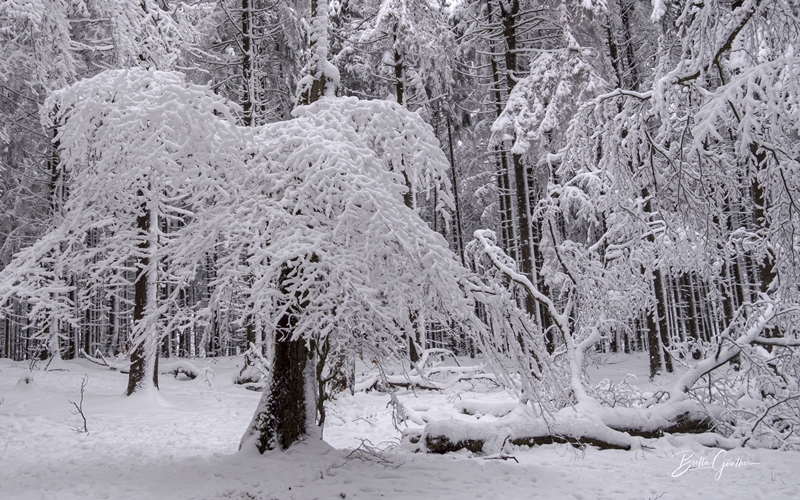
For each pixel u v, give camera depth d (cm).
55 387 1414
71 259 730
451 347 2367
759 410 873
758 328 931
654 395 977
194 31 1540
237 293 677
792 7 533
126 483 580
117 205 733
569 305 1126
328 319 585
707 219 683
